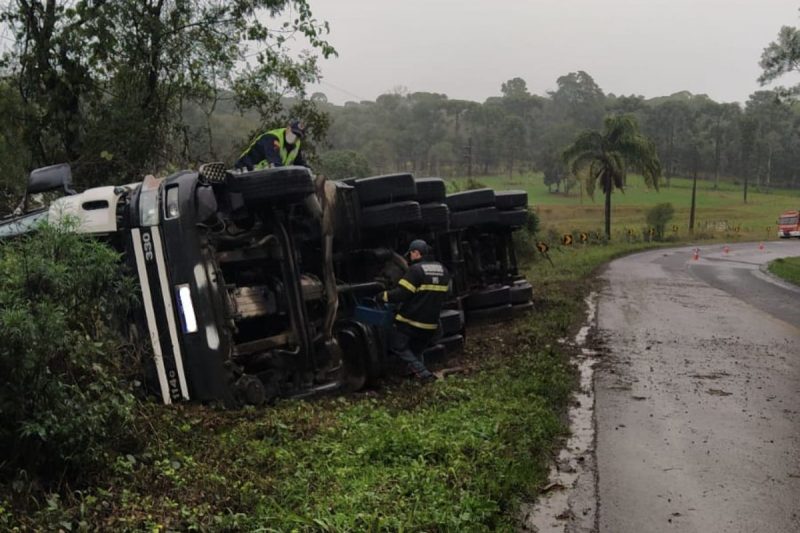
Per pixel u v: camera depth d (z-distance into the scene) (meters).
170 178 6.96
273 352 7.27
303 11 17.00
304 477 5.10
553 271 27.30
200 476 4.94
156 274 6.73
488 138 167.75
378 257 9.22
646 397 8.53
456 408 7.29
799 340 12.53
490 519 4.80
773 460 6.39
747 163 140.00
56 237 5.42
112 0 15.13
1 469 4.59
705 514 5.25
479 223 13.08
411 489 4.98
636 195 140.38
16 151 14.19
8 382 4.56
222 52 16.73
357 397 7.95
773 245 60.97
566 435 7.08
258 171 7.09
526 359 10.05
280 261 7.32
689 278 26.45
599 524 5.06
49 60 15.20
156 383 6.72
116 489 4.70
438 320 8.58
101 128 15.17
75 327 5.46
